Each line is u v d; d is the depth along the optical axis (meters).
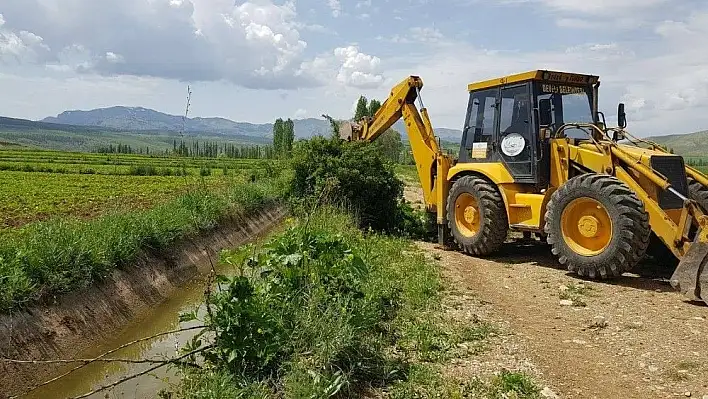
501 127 10.45
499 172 10.30
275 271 6.36
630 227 8.07
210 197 13.58
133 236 9.21
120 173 38.94
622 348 5.93
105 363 6.44
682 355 5.68
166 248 10.09
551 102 10.16
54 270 7.13
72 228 8.55
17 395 5.55
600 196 8.38
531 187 10.13
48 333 6.43
